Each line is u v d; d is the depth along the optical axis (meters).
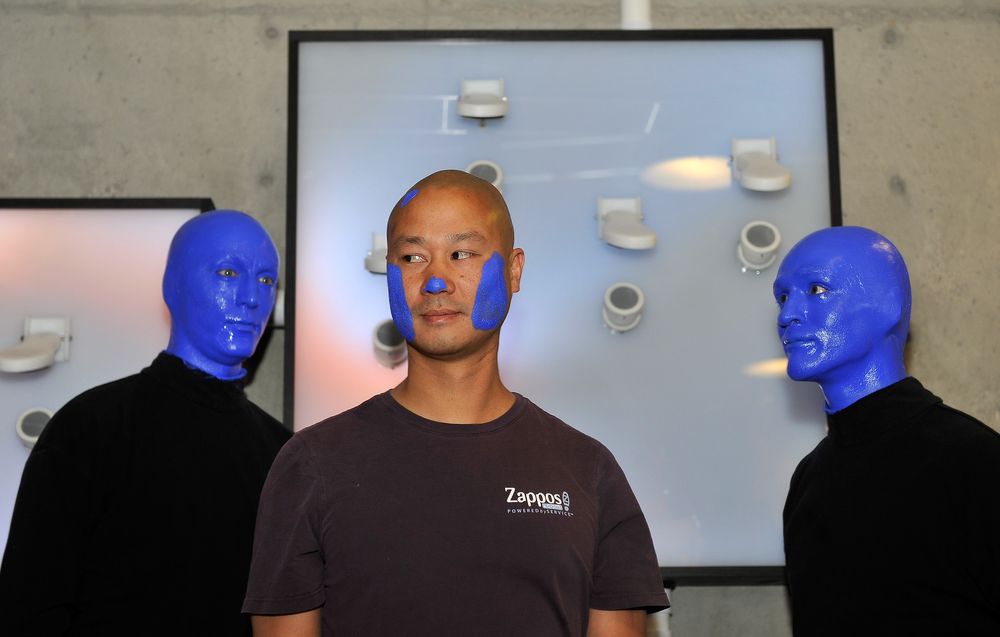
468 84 3.01
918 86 3.33
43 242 2.91
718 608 3.05
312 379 2.89
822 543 2.13
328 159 2.99
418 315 1.76
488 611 1.61
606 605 1.77
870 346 2.17
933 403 2.10
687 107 3.04
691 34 3.06
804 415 2.91
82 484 2.16
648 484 2.88
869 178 3.28
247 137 3.25
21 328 2.87
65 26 3.28
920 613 1.98
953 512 1.97
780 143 3.04
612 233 2.90
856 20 3.37
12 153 3.22
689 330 2.94
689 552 2.85
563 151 3.01
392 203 2.97
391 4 3.33
